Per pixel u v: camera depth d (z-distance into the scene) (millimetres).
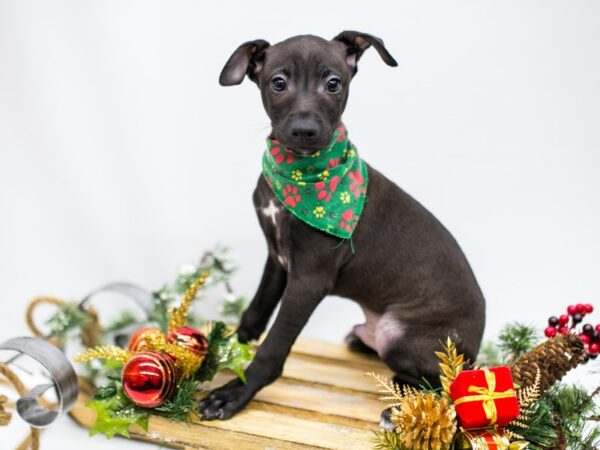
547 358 405
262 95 442
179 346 442
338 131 445
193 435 439
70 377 440
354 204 444
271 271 504
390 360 472
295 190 437
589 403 443
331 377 507
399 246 465
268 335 455
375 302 482
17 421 534
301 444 424
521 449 389
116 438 511
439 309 461
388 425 438
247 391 448
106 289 554
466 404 382
